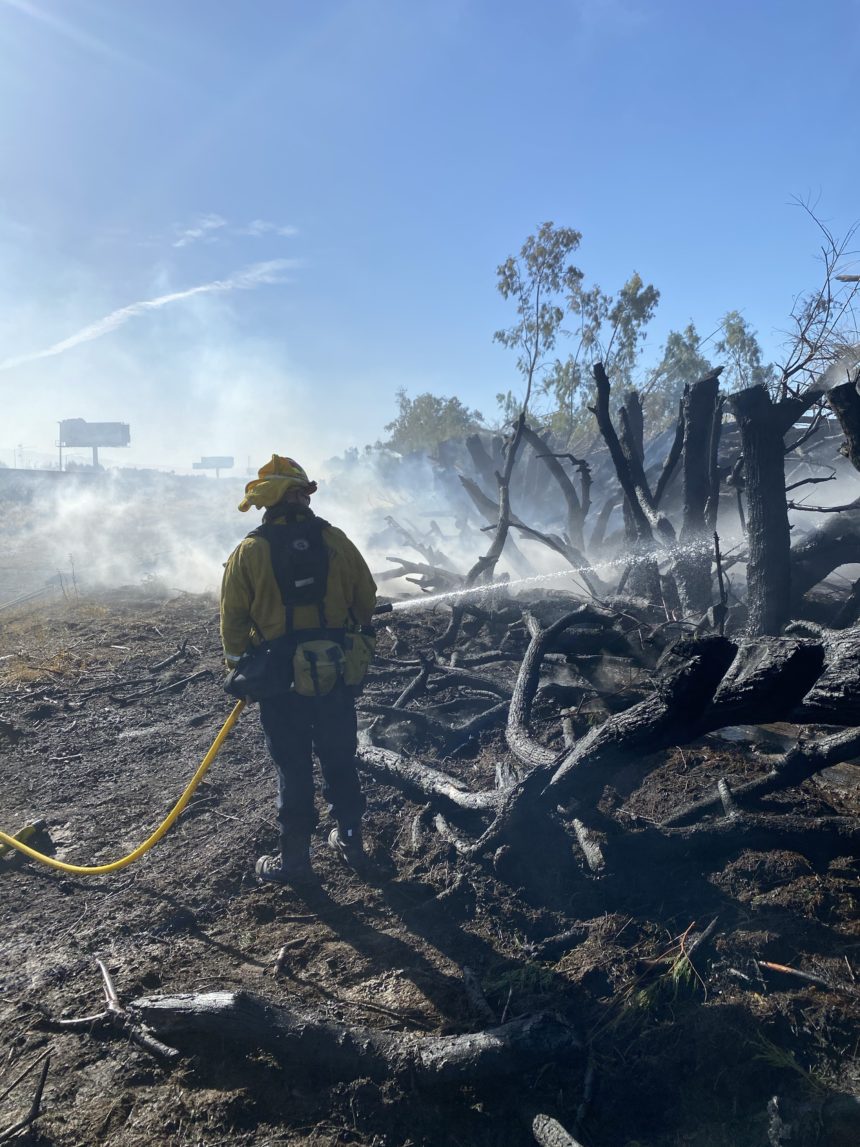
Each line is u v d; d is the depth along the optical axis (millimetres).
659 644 5832
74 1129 2457
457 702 5953
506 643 6934
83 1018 2912
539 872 3682
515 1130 2457
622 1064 2646
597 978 3029
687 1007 2836
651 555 7605
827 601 7316
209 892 3754
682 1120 2486
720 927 3205
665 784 4461
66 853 4238
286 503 3537
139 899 3732
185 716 6344
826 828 3592
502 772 4457
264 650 3500
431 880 3750
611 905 3451
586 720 5359
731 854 3633
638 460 8570
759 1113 2471
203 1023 2746
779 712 3195
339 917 3539
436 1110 2518
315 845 4133
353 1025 2812
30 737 6043
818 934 3123
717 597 7113
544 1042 2600
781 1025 2715
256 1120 2496
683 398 7699
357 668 3600
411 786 4492
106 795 4957
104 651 8430
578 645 6211
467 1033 2752
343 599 3586
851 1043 2639
